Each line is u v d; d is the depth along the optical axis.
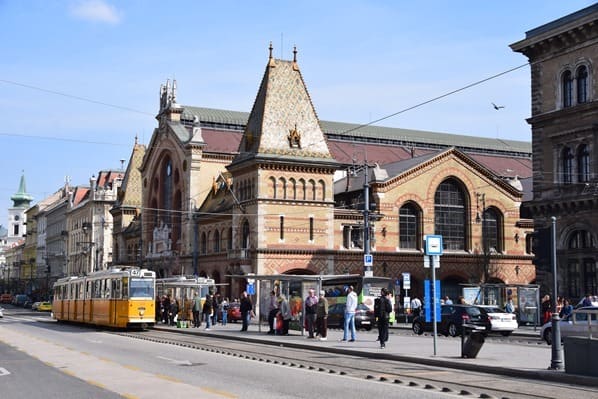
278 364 24.97
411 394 17.41
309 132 72.06
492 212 79.56
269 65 72.25
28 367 23.80
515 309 60.88
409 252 74.56
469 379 21.12
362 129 100.19
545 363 24.31
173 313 57.44
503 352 29.11
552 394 17.94
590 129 50.25
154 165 96.00
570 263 52.47
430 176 76.56
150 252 97.19
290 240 69.44
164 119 92.50
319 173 71.44
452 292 77.81
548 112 53.50
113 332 49.56
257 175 69.06
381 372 22.88
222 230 76.38
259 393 17.42
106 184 132.38
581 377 20.25
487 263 74.62
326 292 53.69
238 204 71.50
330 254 70.88
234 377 20.88
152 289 51.66
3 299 160.38
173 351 30.88
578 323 32.09
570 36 51.66
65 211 152.00
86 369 22.98
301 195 70.50
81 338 41.09
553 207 53.06
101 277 55.09
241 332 45.44
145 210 98.12
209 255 78.56
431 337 41.03
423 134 105.38
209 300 50.50
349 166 87.44
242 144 73.31
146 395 16.97
